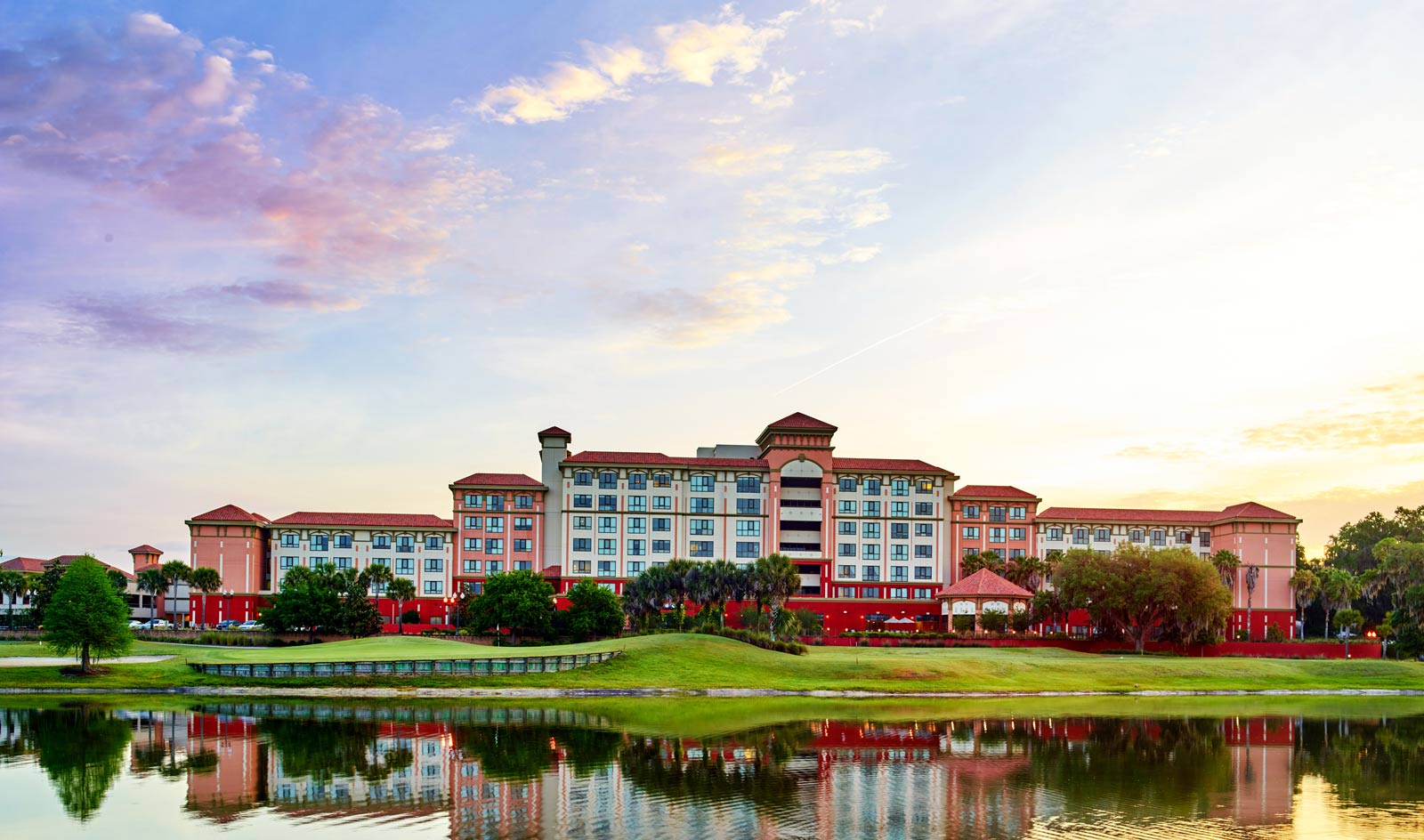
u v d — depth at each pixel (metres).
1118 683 113.94
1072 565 142.88
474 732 75.19
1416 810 55.06
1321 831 50.44
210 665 100.44
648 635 124.25
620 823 50.03
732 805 53.81
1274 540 176.00
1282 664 128.25
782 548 179.75
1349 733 83.12
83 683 96.56
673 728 78.62
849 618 171.25
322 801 53.81
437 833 48.00
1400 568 171.88
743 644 117.94
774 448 180.50
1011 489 188.88
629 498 177.00
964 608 149.75
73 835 47.56
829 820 51.12
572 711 87.62
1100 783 60.59
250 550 172.88
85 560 103.69
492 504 178.75
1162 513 189.50
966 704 97.75
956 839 48.19
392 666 100.94
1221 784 61.06
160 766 61.94
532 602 135.25
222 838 47.03
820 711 90.06
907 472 181.62
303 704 90.44
